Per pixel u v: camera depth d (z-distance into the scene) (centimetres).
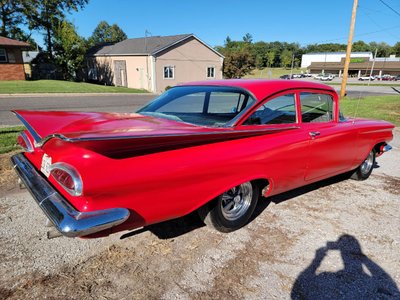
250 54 3822
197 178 232
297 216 344
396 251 284
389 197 407
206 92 309
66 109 1265
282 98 306
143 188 205
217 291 223
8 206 334
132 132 206
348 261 265
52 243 271
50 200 205
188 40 2769
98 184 186
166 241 282
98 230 188
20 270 235
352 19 1608
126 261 252
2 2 3019
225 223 286
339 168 385
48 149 219
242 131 261
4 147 538
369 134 414
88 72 3503
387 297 224
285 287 230
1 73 2505
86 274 235
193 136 224
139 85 2781
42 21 3156
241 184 286
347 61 1692
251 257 265
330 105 372
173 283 229
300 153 313
